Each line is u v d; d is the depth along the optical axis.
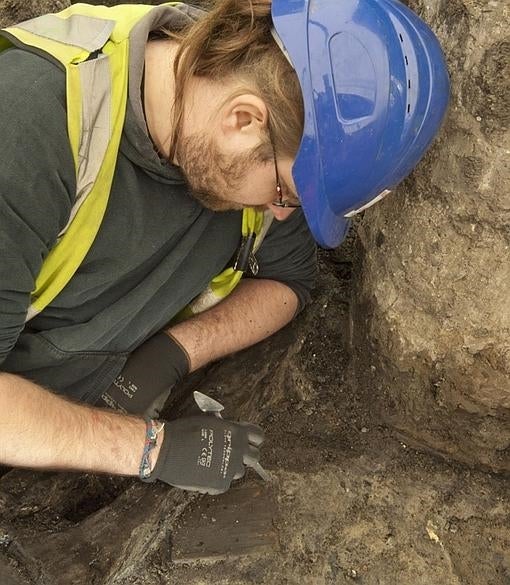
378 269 1.44
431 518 1.43
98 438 1.31
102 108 1.13
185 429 1.38
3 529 1.39
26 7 1.87
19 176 1.07
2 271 1.10
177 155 1.19
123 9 1.22
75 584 1.32
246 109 1.07
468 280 1.24
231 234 1.46
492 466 1.47
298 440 1.55
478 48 1.06
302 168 1.10
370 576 1.36
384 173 1.09
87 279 1.33
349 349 1.64
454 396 1.39
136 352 1.54
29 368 1.43
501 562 1.38
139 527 1.38
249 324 1.61
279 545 1.39
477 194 1.15
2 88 1.09
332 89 1.04
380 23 1.03
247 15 1.09
